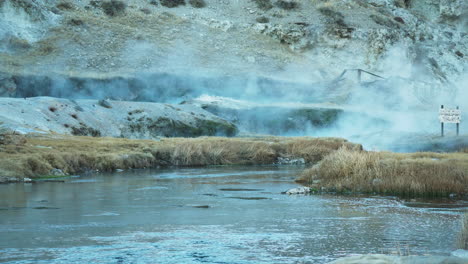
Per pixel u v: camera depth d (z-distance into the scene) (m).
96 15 135.75
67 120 70.25
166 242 19.59
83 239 20.06
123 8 139.50
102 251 18.34
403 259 12.73
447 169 32.69
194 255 17.86
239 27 143.50
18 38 116.81
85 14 133.88
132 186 36.84
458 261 12.57
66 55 116.44
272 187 35.81
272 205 27.91
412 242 19.48
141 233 21.09
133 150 56.81
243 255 17.84
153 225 22.67
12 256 17.66
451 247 18.67
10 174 40.41
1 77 99.19
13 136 50.50
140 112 81.94
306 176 38.44
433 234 20.83
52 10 130.12
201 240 19.92
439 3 176.00
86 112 75.69
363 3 162.75
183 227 22.25
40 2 130.38
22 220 23.77
